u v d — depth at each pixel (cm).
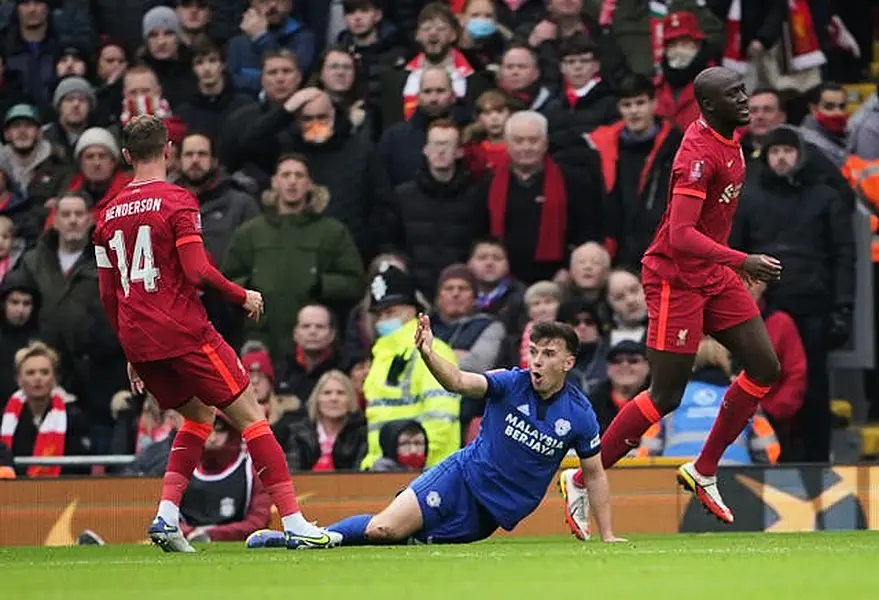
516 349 4559
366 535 3155
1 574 2527
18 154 5269
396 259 4788
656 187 4906
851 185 5291
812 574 2253
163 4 5859
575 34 5128
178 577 2381
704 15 5309
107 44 5616
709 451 3488
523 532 4006
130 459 4300
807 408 4734
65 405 4522
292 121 5078
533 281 4894
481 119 5038
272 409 4394
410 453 4078
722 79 3234
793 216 4772
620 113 5053
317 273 4797
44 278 4841
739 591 1969
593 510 3294
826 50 5688
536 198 4862
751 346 3350
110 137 5209
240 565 2631
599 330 4516
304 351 4606
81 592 2128
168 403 3198
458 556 2756
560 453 3192
